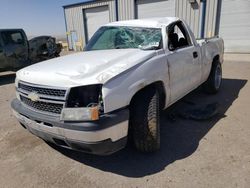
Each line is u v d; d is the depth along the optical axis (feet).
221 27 44.09
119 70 8.60
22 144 11.67
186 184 8.28
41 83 8.67
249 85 20.97
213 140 11.18
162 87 10.84
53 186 8.51
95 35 14.40
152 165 9.49
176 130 12.41
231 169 8.96
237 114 14.21
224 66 31.19
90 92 8.01
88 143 7.98
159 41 11.49
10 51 29.68
